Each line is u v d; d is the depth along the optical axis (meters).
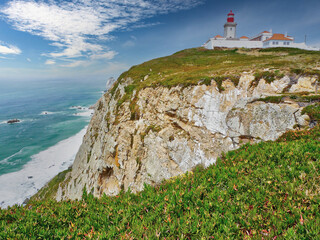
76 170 43.47
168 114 27.59
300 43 71.06
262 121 16.22
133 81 39.75
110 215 5.34
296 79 22.27
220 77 25.34
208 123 23.81
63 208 5.95
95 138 42.69
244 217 4.41
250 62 34.94
